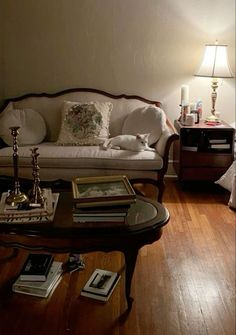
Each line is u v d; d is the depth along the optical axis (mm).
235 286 2246
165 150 3232
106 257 2531
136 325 1921
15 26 3945
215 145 3703
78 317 1967
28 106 3879
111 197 1886
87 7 3900
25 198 2012
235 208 3344
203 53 3895
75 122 3607
